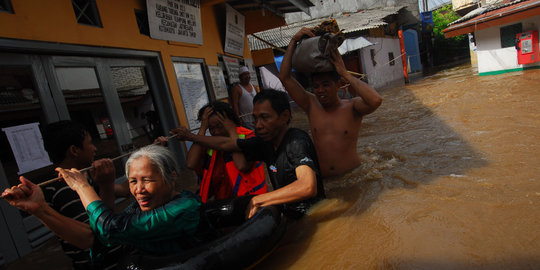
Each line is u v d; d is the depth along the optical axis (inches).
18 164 136.3
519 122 183.9
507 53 506.3
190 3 263.9
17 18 137.3
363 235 84.4
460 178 111.9
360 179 122.2
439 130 195.6
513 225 77.7
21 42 137.9
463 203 92.9
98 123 179.5
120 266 70.8
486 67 532.4
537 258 64.6
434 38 1149.7
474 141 157.9
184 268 64.8
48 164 149.2
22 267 119.3
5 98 135.9
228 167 107.7
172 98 234.8
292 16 897.5
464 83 466.0
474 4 973.8
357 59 678.5
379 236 82.5
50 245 134.9
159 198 70.9
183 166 235.1
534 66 485.7
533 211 82.7
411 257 71.6
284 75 129.9
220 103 112.3
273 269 76.4
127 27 200.4
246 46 423.2
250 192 107.6
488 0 766.5
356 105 122.8
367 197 106.4
